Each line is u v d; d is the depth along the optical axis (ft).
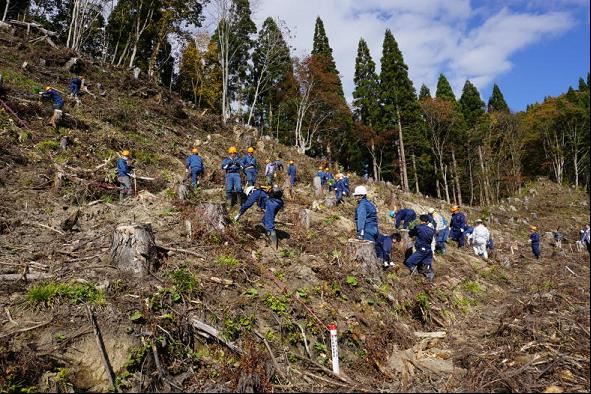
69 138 36.32
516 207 108.17
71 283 15.16
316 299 17.83
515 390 11.97
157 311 14.32
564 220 91.25
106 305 14.05
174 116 62.75
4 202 23.65
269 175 46.32
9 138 31.73
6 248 18.37
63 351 12.17
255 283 17.80
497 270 32.96
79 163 33.04
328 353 15.15
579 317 15.81
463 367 14.44
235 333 14.52
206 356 13.74
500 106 174.50
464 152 131.75
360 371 14.69
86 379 11.83
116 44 114.11
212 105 113.70
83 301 14.15
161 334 13.51
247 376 12.55
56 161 31.42
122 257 16.52
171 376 12.60
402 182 108.47
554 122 143.43
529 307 18.08
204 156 50.14
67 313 13.56
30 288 14.79
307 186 51.31
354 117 123.54
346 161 125.49
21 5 103.30
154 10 104.68
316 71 102.32
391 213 39.40
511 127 138.82
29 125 36.01
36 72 53.01
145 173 37.17
